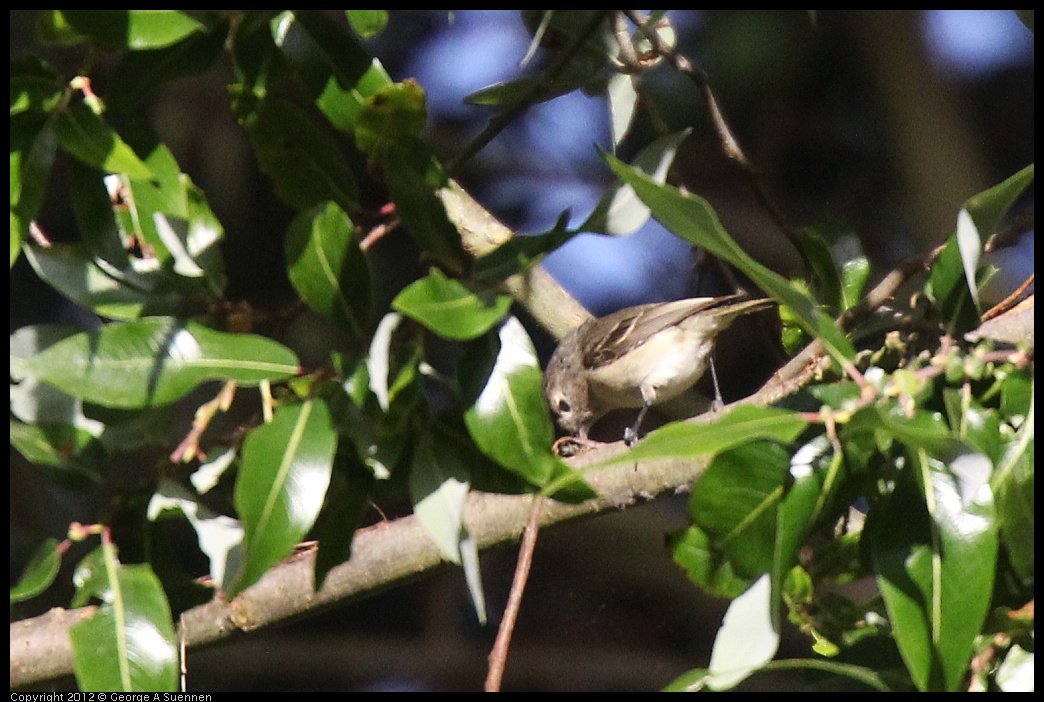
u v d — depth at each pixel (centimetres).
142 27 644
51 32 659
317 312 641
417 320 604
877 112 1659
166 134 1491
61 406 700
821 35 1625
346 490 655
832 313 870
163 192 691
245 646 1449
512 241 644
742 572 620
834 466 623
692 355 1182
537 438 601
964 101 1717
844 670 587
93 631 650
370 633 1522
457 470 636
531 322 1330
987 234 658
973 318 683
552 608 1509
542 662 1474
